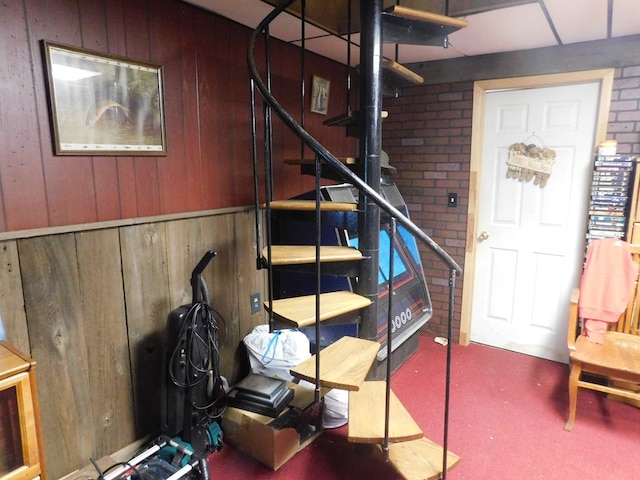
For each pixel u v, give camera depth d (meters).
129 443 2.00
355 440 1.63
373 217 2.01
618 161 2.49
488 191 3.23
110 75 1.77
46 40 1.56
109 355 1.87
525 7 2.10
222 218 2.38
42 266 1.60
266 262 1.91
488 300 3.34
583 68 2.71
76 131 1.68
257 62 2.52
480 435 2.23
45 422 1.67
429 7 2.19
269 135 1.86
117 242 1.86
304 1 2.10
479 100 3.09
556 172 2.95
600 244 2.46
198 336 1.98
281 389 2.12
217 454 2.08
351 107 3.49
